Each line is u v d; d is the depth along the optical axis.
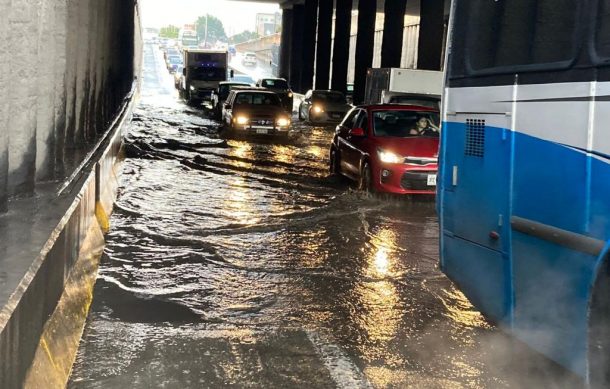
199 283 6.93
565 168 3.80
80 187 6.44
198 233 9.19
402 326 5.87
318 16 52.06
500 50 4.57
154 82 72.56
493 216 4.62
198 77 44.28
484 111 4.75
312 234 9.44
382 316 6.12
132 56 34.38
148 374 4.61
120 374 4.59
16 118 5.61
